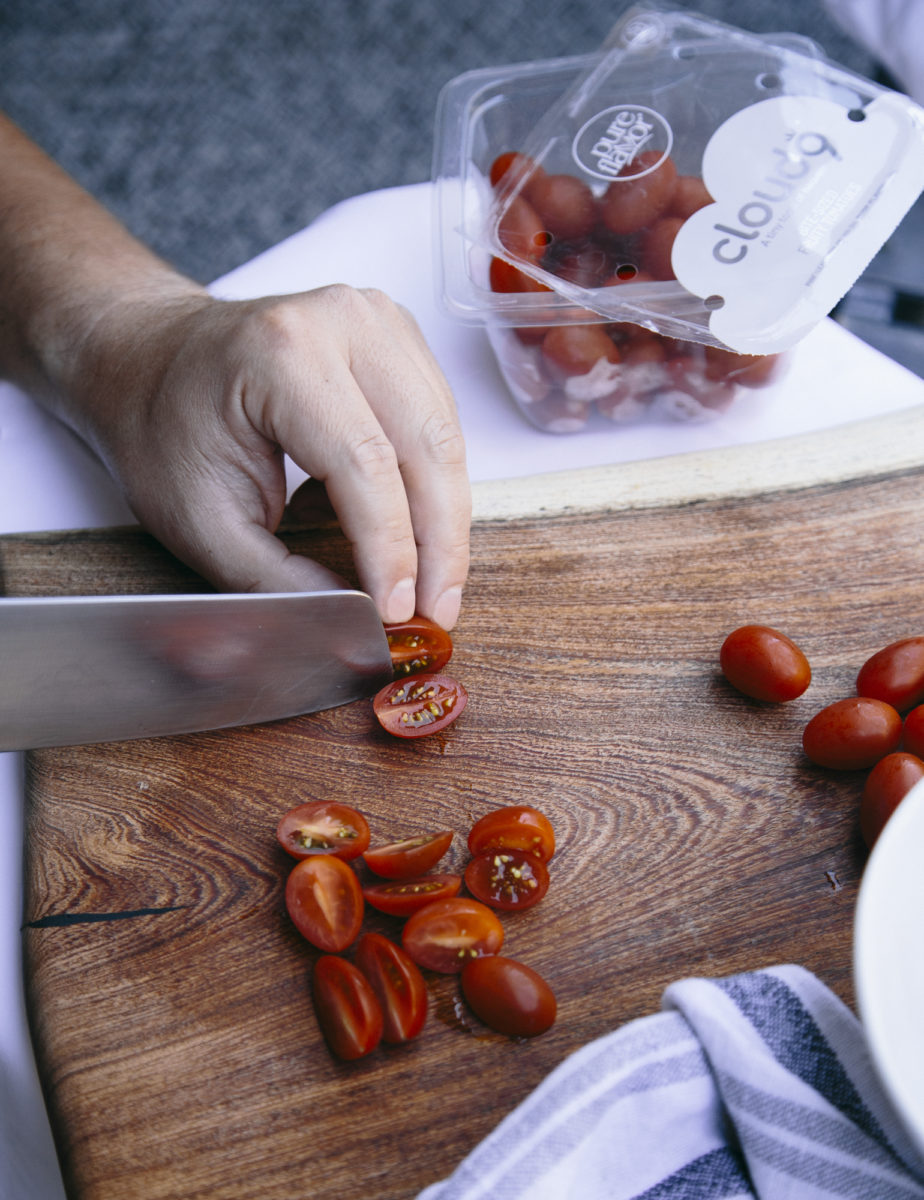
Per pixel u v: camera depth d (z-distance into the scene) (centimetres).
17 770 59
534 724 59
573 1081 47
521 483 67
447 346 73
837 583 63
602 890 54
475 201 69
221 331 61
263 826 57
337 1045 51
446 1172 49
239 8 189
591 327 64
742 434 69
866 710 56
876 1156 46
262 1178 49
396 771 58
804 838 55
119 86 182
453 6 186
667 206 63
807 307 62
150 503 62
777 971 49
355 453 58
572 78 69
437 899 54
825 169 64
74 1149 50
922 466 66
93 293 69
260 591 62
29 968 53
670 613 62
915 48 80
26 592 64
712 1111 48
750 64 67
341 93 178
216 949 54
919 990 43
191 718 58
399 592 60
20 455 69
